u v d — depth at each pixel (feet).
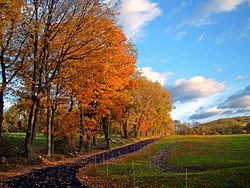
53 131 113.60
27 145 92.38
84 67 94.48
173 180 54.44
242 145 142.92
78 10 85.30
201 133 388.98
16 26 79.36
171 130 491.72
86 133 133.69
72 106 125.49
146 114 295.07
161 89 328.49
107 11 86.48
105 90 123.85
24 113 135.13
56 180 60.54
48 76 97.19
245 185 44.39
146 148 162.50
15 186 53.42
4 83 81.82
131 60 122.21
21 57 87.35
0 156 83.92
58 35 89.66
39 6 83.97
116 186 53.16
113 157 114.83
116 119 173.06
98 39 87.56
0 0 72.43
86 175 67.97
